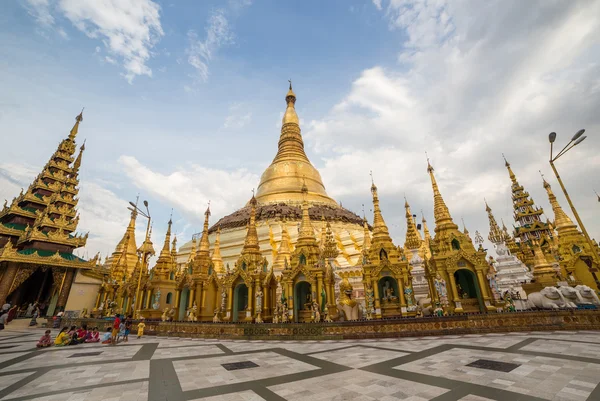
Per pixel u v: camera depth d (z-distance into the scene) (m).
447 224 26.41
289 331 21.77
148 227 38.69
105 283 46.72
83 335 22.78
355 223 60.75
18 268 43.88
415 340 18.47
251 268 28.91
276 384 9.65
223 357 15.02
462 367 10.90
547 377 9.15
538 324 20.33
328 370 11.40
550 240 43.69
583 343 14.56
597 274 31.98
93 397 8.77
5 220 55.69
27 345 21.61
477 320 20.61
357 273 37.06
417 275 35.12
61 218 51.44
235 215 63.53
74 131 63.56
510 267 38.19
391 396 8.13
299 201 61.28
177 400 8.35
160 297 35.22
